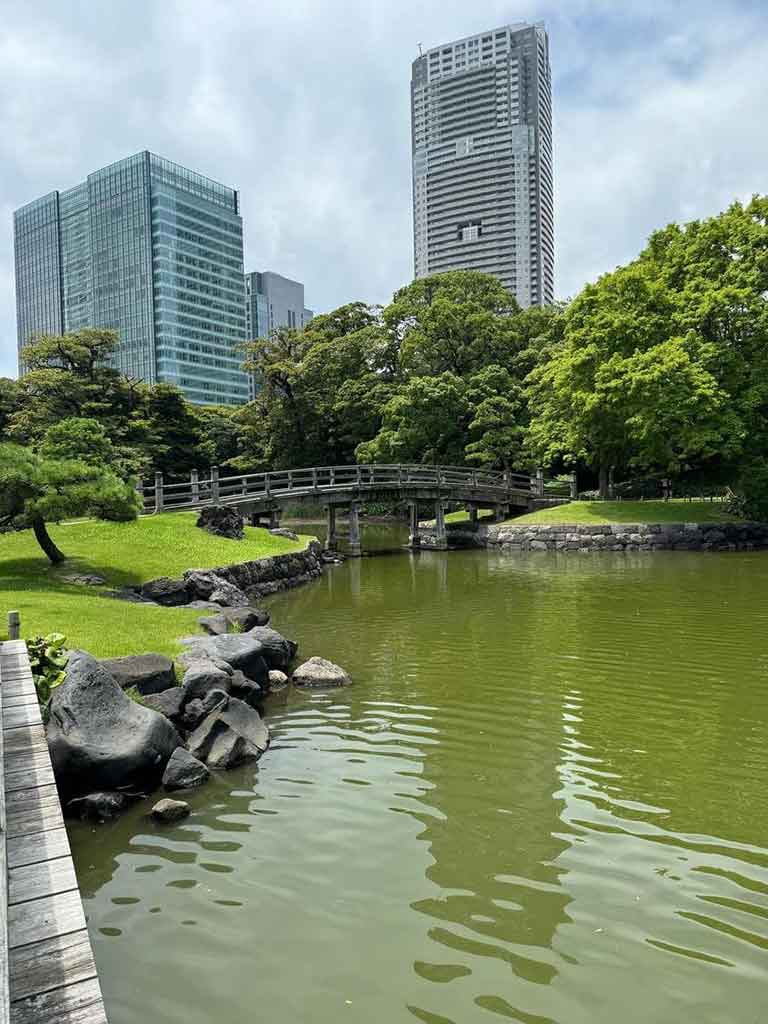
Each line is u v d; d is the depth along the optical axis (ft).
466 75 393.09
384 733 25.73
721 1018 11.82
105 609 38.11
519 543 98.89
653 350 90.94
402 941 13.93
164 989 12.73
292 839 18.10
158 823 19.19
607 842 17.70
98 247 336.08
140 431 124.36
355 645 39.93
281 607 53.78
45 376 114.42
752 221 96.68
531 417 128.47
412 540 101.19
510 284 386.93
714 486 119.55
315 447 156.76
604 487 113.80
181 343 329.93
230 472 179.42
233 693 28.86
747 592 54.49
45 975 10.39
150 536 64.64
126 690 25.41
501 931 14.20
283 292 447.83
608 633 40.96
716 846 17.49
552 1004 12.17
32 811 15.49
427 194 407.23
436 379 126.11
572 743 24.36
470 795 20.48
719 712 27.17
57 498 45.14
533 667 34.01
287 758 23.57
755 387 92.99
